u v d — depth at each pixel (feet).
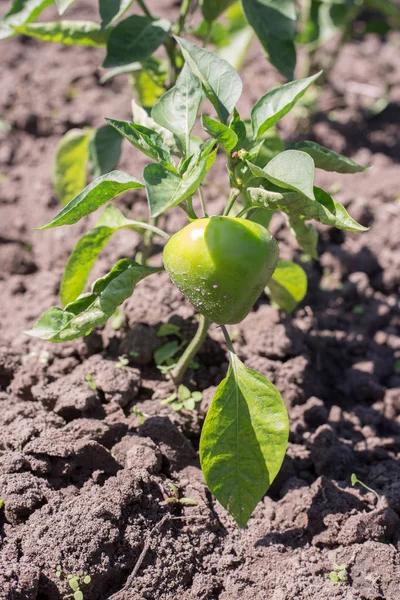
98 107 4.29
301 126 4.23
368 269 3.56
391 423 3.05
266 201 2.40
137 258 3.26
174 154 2.58
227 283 2.33
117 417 2.84
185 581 2.54
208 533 2.62
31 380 2.96
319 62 4.50
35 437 2.71
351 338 3.32
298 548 2.63
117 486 2.62
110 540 2.51
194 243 2.33
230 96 2.56
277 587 2.53
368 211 3.74
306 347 3.20
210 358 3.09
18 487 2.57
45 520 2.52
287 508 2.70
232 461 2.50
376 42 5.19
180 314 3.13
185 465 2.77
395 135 4.35
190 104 2.54
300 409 2.99
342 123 4.33
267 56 2.94
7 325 3.26
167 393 2.95
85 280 2.81
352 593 2.52
